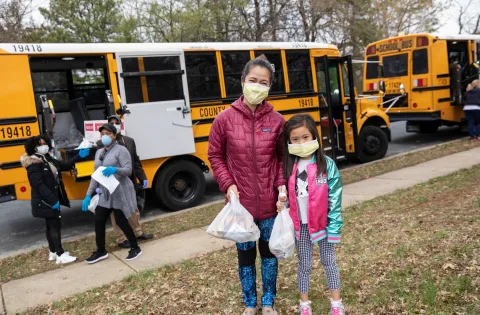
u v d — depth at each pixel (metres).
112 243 6.09
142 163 7.28
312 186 2.96
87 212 8.30
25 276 5.08
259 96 2.94
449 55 12.96
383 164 10.05
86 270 5.08
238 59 8.30
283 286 3.86
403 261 3.94
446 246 4.11
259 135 3.07
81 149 5.85
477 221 4.70
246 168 3.06
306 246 3.10
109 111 7.19
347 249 4.52
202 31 19.66
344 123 10.12
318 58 9.52
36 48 6.46
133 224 5.92
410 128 14.36
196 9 19.28
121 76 6.91
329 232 2.95
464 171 7.95
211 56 7.96
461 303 3.11
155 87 7.22
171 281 4.35
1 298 4.47
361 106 10.62
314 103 9.40
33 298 4.40
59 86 7.98
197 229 6.32
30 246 6.54
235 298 3.75
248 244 3.22
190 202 7.83
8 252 6.31
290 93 9.01
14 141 6.34
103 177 5.06
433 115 12.45
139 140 7.07
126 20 20.61
